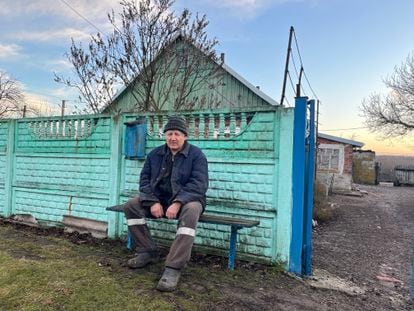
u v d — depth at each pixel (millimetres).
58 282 2922
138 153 4512
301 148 3570
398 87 21219
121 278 3104
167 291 2848
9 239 4543
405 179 25828
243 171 3904
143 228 3469
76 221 5105
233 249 3611
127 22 8758
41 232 5125
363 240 6547
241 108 3916
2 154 5996
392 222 8922
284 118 3674
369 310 2975
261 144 3809
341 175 17516
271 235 3730
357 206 12008
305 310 2756
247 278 3369
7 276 3023
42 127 5566
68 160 5266
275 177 3729
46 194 5461
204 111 4148
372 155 26703
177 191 3354
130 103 10703
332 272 4102
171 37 8789
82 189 5090
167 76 9289
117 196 4734
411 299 3389
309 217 3676
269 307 2740
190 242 3029
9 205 5840
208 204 4051
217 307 2639
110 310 2471
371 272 4336
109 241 4633
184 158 3428
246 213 3855
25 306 2479
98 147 4988
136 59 8773
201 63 9695
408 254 5504
